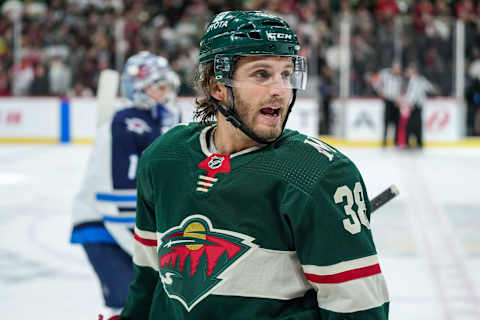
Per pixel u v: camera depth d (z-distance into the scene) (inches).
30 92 501.7
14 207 274.1
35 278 177.2
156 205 56.8
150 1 562.3
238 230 51.3
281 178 50.4
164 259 55.3
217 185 52.5
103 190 99.2
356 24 487.8
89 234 101.3
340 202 49.6
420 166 390.9
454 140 504.4
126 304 64.4
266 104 51.8
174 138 58.0
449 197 293.6
